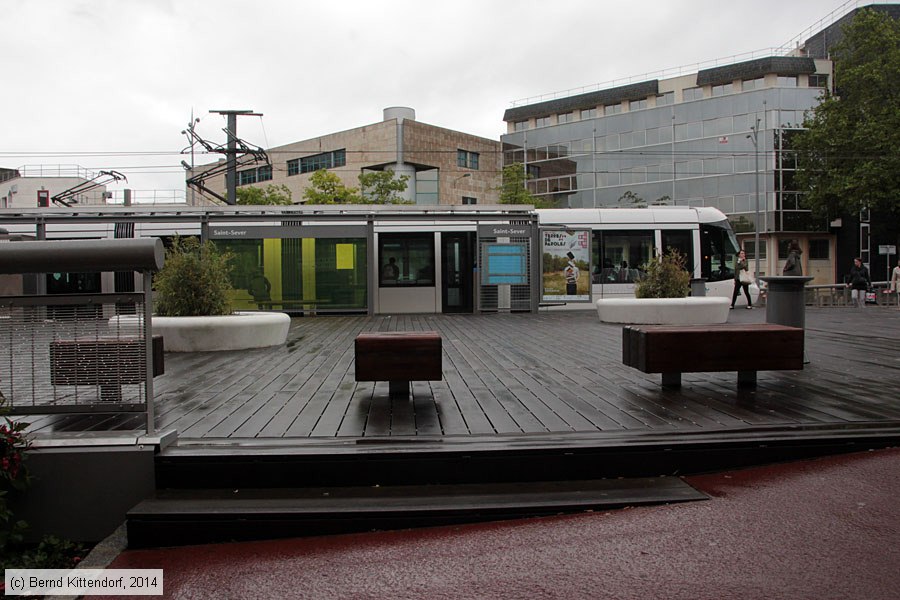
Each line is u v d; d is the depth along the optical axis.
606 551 3.58
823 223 43.25
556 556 3.56
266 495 4.22
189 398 6.16
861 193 34.81
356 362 5.92
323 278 18.52
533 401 5.91
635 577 3.32
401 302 19.12
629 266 19.61
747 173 44.25
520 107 56.56
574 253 18.95
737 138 44.72
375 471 4.36
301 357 9.14
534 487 4.33
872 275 43.75
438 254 19.19
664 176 47.69
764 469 4.57
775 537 3.66
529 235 18.80
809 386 6.59
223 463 4.34
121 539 4.10
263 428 4.98
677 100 49.38
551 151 52.50
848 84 36.06
